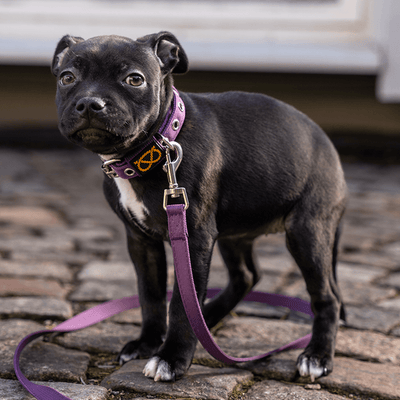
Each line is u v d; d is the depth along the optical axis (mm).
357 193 5508
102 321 2391
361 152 7480
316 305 2102
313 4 7777
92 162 7066
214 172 1908
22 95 7570
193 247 1871
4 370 1855
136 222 1956
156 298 2100
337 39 7680
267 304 2688
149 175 1837
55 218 4344
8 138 7777
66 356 2014
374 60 7195
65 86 1739
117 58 1707
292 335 2301
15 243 3588
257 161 2018
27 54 7312
